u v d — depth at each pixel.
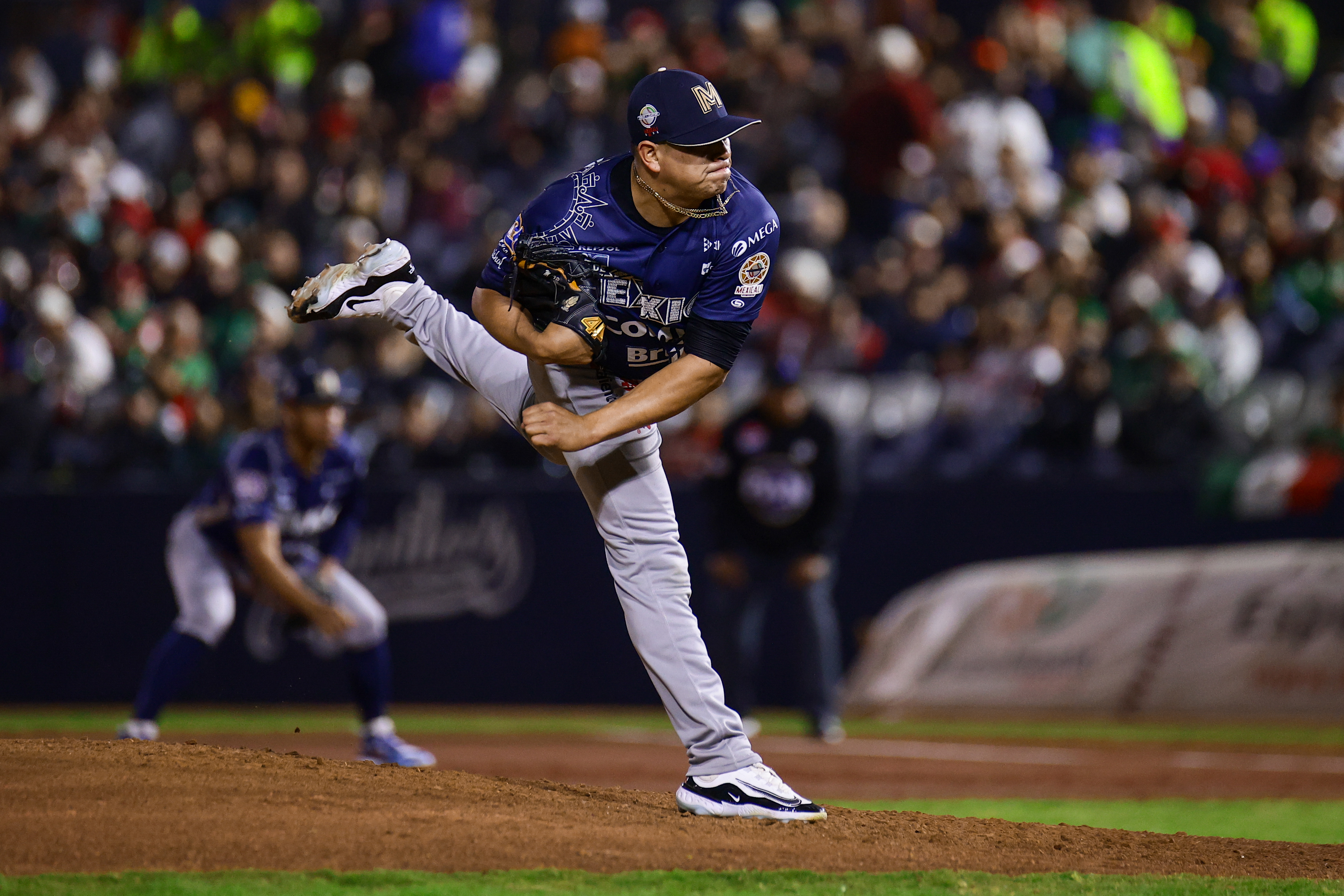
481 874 12.57
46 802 13.96
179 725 35.75
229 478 24.31
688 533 38.22
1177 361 36.50
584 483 15.12
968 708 36.50
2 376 41.91
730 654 33.38
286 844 13.13
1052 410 37.25
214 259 43.22
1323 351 38.34
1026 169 43.88
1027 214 43.44
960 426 38.44
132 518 40.03
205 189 46.97
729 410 39.22
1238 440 36.28
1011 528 37.19
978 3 54.59
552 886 12.33
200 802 14.22
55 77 54.16
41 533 40.28
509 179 46.69
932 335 40.81
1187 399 36.34
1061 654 36.19
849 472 38.41
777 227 14.51
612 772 25.98
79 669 40.06
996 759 29.23
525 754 28.98
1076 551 36.62
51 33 56.19
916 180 45.06
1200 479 35.78
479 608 39.53
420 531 39.84
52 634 40.16
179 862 12.59
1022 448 37.66
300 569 25.25
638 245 14.17
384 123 50.25
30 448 40.91
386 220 46.22
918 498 37.84
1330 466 34.75
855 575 38.25
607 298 14.29
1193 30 51.81
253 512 24.17
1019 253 41.22
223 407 40.69
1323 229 41.84
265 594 25.95
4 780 14.62
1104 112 47.09
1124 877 13.76
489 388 15.55
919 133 45.22
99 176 46.19
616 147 46.94
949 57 50.09
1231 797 24.08
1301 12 52.00
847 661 38.16
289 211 46.56
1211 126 47.66
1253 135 46.53
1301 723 33.56
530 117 47.69
